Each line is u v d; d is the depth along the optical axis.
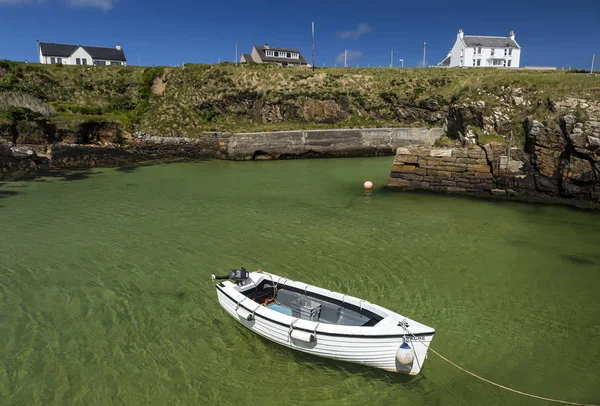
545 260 14.68
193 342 9.74
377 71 50.44
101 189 25.95
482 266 14.16
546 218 19.77
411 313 11.05
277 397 8.04
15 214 20.16
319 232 17.64
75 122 37.34
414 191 25.86
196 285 12.70
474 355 9.30
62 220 19.20
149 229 17.97
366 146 41.84
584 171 21.84
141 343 9.67
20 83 45.34
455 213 20.72
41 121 35.28
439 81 46.16
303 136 40.72
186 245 16.05
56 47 72.12
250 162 38.53
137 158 38.56
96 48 74.88
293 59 80.31
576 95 24.08
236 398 7.99
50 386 8.22
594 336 10.05
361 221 19.30
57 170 32.97
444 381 8.48
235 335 10.05
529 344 9.73
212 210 21.08
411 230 17.95
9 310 11.05
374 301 11.66
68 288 12.38
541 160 23.38
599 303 11.65
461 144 29.08
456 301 11.73
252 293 10.85
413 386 8.34
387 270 13.81
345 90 46.75
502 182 24.50
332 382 8.45
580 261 14.59
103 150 37.31
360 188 26.72
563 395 8.09
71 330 10.15
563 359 9.18
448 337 9.98
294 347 9.20
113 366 8.84
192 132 42.16
